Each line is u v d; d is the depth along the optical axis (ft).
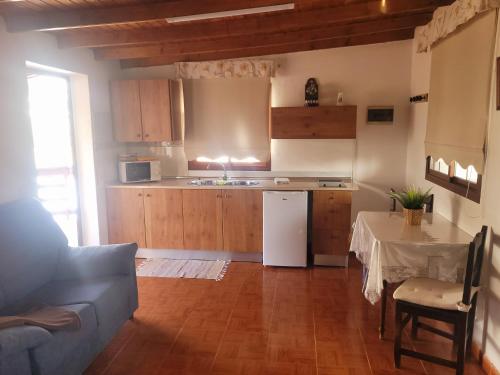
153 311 10.53
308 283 12.33
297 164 15.49
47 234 9.33
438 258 8.28
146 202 14.35
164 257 14.75
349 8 10.36
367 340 9.08
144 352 8.68
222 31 11.09
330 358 8.40
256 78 14.79
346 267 13.65
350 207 13.29
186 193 14.10
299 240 13.44
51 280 9.17
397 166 15.03
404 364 8.18
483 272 8.18
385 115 14.75
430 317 7.57
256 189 13.74
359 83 14.71
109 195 14.48
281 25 10.80
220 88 14.99
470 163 8.48
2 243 8.10
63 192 13.25
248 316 10.23
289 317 10.16
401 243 8.32
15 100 9.83
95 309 7.93
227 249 14.24
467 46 8.66
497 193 7.58
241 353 8.59
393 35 14.06
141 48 13.33
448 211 10.28
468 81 8.61
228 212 13.99
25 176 10.11
